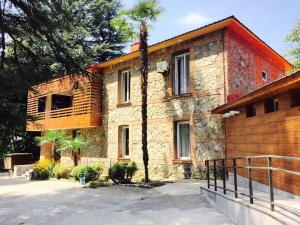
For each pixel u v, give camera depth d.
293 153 6.06
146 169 12.38
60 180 15.63
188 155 13.41
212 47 12.73
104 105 17.48
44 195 10.83
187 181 11.97
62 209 8.18
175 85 14.23
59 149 17.17
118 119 16.53
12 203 9.48
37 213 7.79
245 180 8.89
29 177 17.08
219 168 11.93
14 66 8.65
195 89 13.09
